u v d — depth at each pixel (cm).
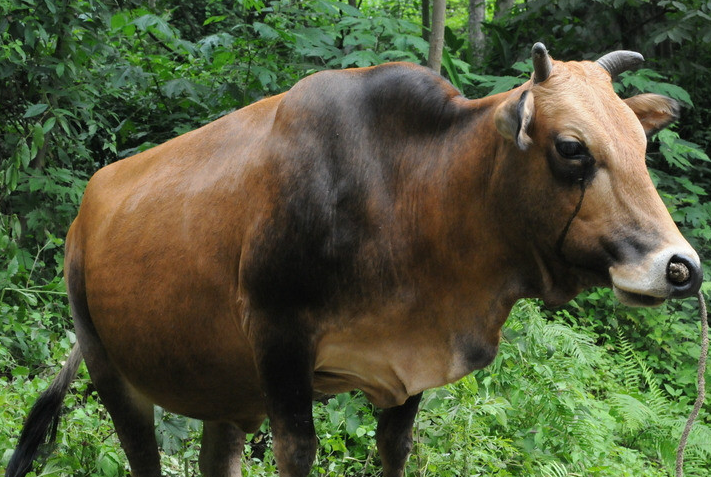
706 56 981
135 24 690
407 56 704
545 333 603
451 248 328
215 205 356
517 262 324
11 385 527
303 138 338
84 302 427
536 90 303
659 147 868
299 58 766
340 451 493
